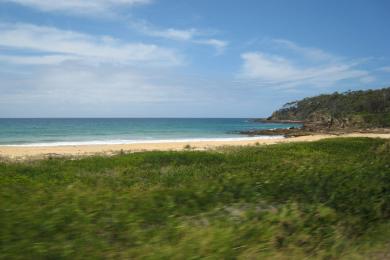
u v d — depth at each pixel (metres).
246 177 9.48
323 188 8.43
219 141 54.28
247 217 6.66
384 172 10.05
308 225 6.59
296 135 75.56
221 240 5.63
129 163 18.11
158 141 56.09
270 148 25.06
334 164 12.73
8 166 16.20
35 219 5.92
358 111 145.00
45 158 24.14
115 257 5.07
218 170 14.49
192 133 83.75
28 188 8.68
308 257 5.59
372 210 7.46
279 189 8.28
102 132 82.88
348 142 27.28
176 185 10.97
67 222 5.98
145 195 7.59
